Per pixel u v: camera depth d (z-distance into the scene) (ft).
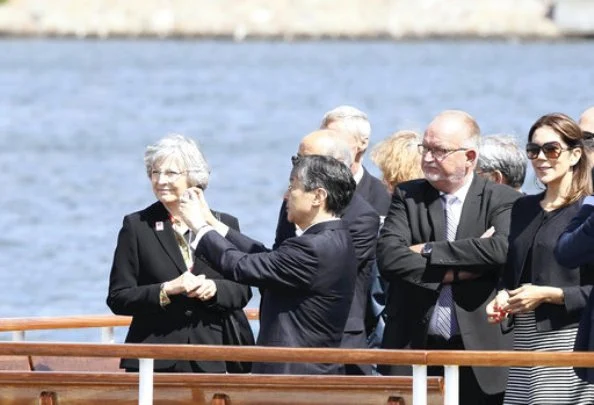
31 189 363.15
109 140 511.40
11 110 654.53
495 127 536.42
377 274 88.12
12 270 234.17
